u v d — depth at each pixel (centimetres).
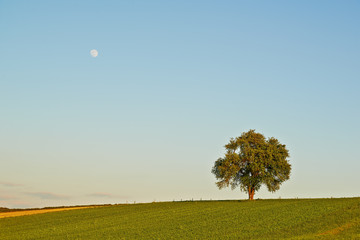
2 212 8981
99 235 5369
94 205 10138
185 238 4809
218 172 9281
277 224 5316
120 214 7606
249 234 4812
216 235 4869
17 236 5684
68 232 5794
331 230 4762
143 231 5456
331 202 7125
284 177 8975
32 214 8325
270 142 9281
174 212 7356
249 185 9106
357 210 5834
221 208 7519
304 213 5994
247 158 8900
